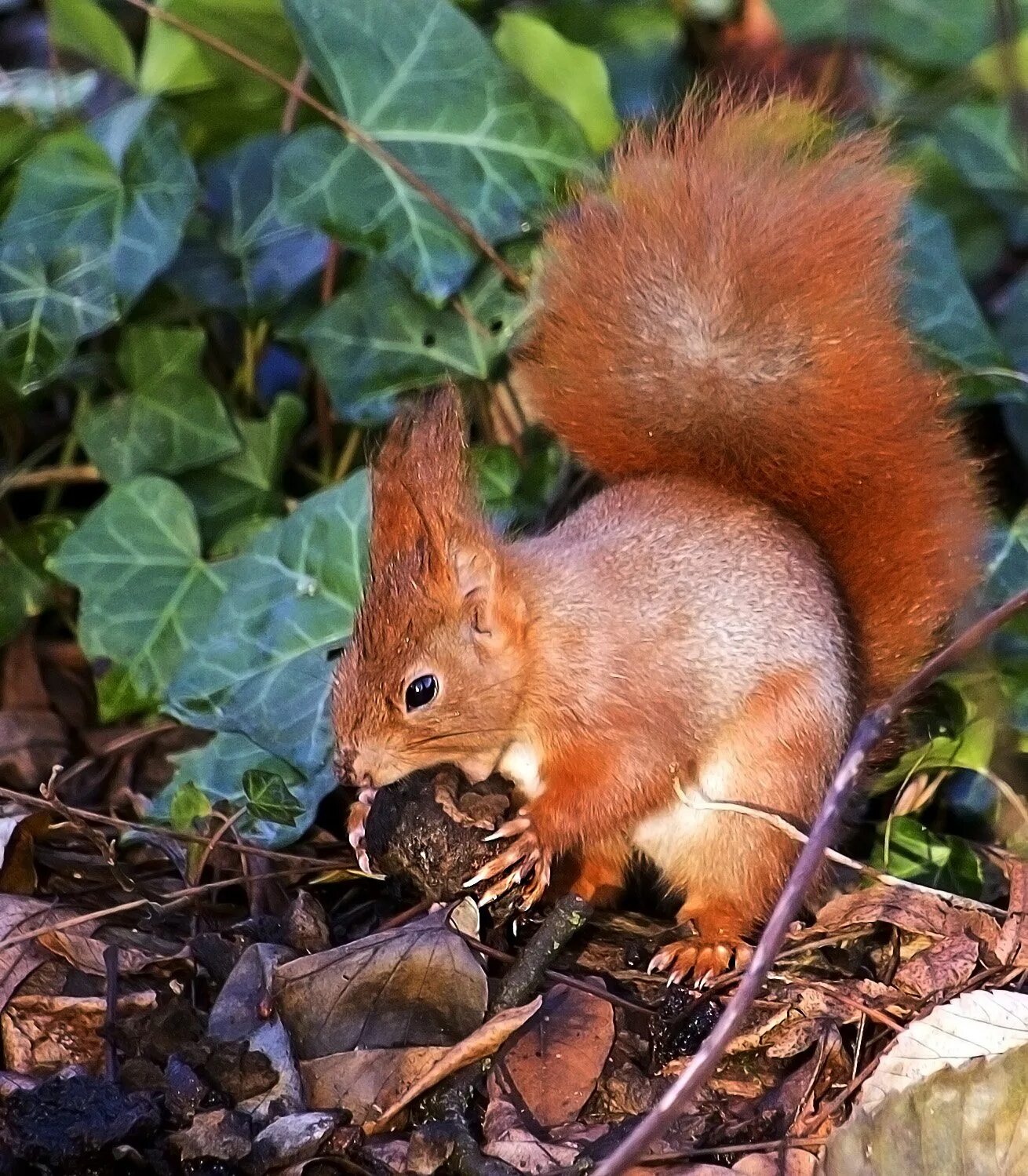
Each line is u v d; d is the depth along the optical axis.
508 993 4.86
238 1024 4.85
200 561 5.00
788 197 4.93
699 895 4.91
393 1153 4.82
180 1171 4.81
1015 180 5.07
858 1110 4.81
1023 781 4.96
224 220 5.05
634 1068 4.86
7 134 5.01
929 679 4.83
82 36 5.04
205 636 4.97
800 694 4.90
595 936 4.91
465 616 4.89
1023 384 5.00
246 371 5.06
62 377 5.03
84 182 5.00
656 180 4.94
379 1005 4.86
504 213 5.00
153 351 5.02
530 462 5.02
